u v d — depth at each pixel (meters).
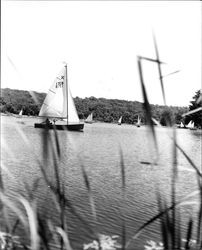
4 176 17.17
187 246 1.70
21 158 28.38
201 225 1.71
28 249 1.91
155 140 1.27
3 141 1.66
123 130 108.31
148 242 8.72
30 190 1.61
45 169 1.51
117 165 28.78
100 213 12.40
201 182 1.56
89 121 160.00
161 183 20.16
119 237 9.53
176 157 1.50
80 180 20.39
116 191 17.61
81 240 8.67
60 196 1.58
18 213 1.65
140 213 12.77
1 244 2.10
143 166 28.16
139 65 1.24
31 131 68.50
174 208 1.56
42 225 1.52
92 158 33.44
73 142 1.61
